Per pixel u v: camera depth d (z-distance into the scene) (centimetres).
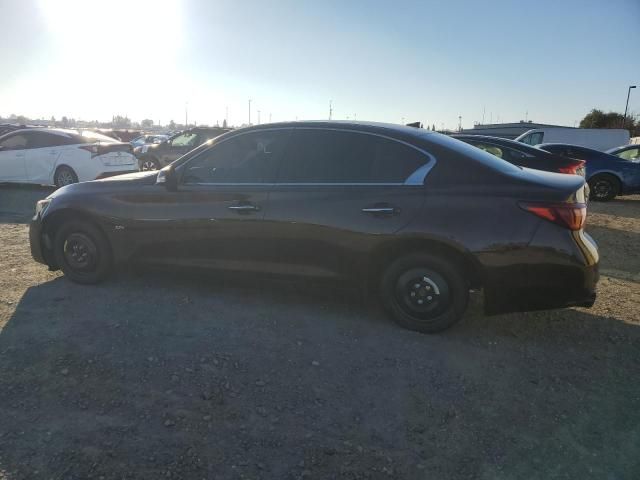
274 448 274
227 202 445
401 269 406
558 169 903
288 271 432
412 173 402
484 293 386
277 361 363
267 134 447
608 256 713
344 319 436
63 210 500
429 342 398
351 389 332
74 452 265
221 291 496
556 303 378
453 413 309
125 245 489
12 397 312
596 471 261
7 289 497
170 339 391
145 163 1627
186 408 306
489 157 418
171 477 249
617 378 351
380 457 270
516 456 272
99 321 421
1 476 246
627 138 2722
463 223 379
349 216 406
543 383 344
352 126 427
